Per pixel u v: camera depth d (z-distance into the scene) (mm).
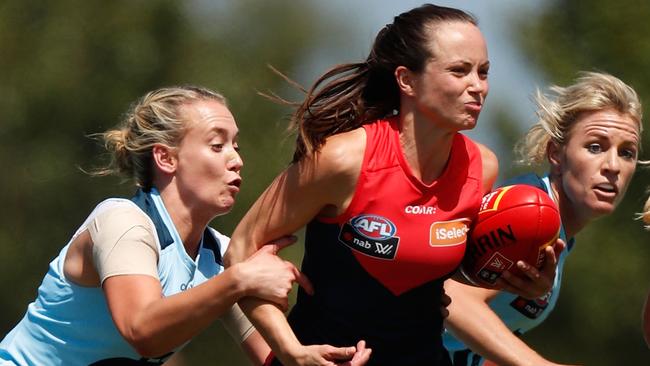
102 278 17641
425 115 16625
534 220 17500
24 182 61781
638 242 62188
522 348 18531
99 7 62938
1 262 61062
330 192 16688
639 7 63031
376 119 17312
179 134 18453
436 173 16922
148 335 16969
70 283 18484
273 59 60969
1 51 62156
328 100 17219
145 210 18344
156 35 62344
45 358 18766
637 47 62750
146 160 18703
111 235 17766
